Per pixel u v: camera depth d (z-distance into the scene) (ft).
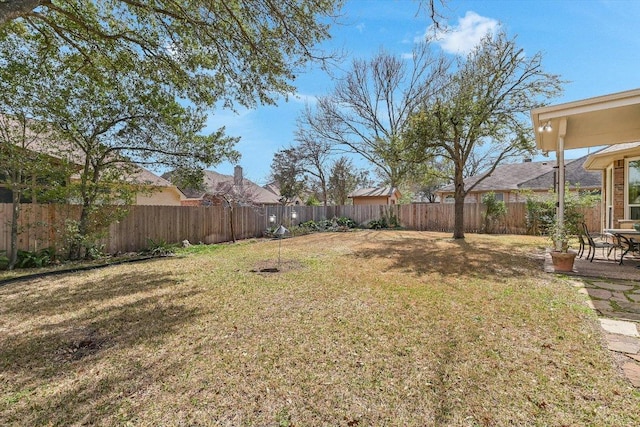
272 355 8.20
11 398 6.53
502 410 5.96
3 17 9.43
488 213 42.60
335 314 11.14
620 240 20.90
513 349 8.35
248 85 17.88
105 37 15.23
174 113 23.66
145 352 8.48
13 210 20.38
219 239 35.47
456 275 16.90
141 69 18.39
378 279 16.21
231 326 10.19
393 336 9.24
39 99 19.81
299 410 6.07
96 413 6.04
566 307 11.53
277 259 22.97
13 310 11.98
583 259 21.06
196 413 6.01
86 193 22.72
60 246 22.74
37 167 20.21
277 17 14.46
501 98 29.14
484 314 10.94
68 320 10.91
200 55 16.98
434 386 6.75
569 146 25.73
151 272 18.69
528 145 29.78
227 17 14.79
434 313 11.10
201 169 27.02
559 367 7.42
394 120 51.93
